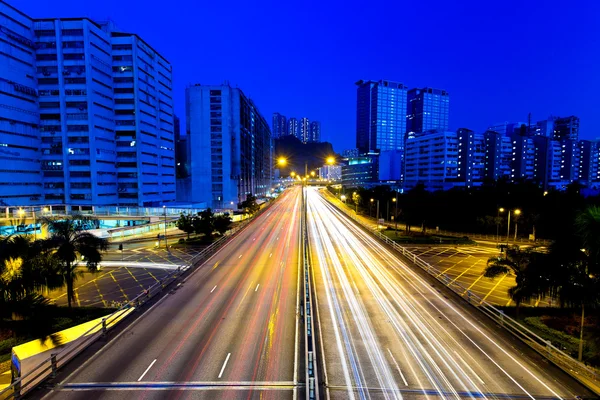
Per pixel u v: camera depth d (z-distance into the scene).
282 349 17.91
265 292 27.72
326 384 14.76
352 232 62.22
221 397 13.74
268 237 55.88
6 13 69.94
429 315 22.83
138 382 14.67
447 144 132.00
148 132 93.19
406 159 157.00
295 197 152.38
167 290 28.17
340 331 20.27
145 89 91.50
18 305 19.12
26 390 13.79
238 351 17.64
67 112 78.38
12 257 20.53
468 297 26.05
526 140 139.75
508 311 25.70
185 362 16.42
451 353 17.52
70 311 25.06
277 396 13.88
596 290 17.88
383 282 30.92
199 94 108.62
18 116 72.81
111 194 86.06
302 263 38.22
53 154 78.75
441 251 49.75
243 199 119.94
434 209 72.88
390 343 18.64
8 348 19.33
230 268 35.75
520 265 23.50
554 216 65.81
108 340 18.78
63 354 17.55
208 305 24.56
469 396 13.82
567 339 20.16
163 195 101.94
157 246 53.00
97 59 80.81
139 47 88.94
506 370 15.76
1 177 69.00
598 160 159.50
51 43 77.12
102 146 82.75
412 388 14.42
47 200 79.06
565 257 19.89
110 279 36.53
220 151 109.62
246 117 126.81
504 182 89.44
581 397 13.64
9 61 70.56
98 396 13.66
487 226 65.56
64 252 25.34
